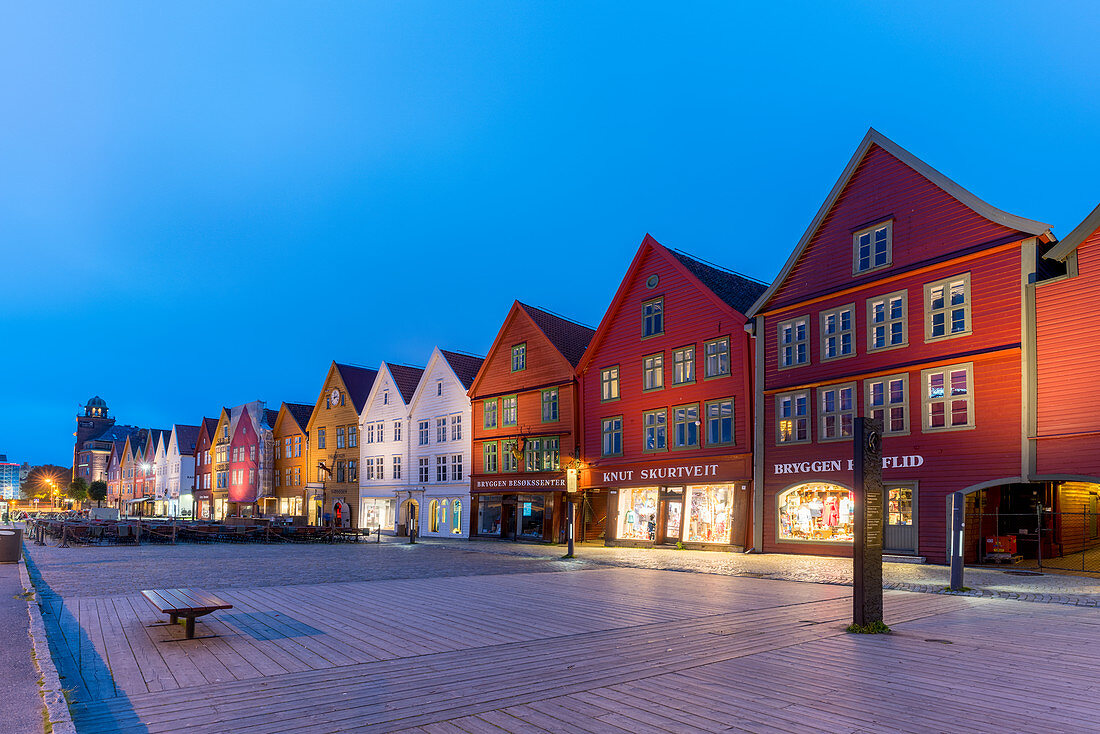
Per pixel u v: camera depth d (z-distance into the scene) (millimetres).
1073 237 19906
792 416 27000
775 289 28000
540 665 8594
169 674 8188
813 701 6988
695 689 7453
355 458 55250
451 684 7715
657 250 33219
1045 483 24547
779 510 27062
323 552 30109
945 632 10742
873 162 25438
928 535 22688
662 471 31844
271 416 69688
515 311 41344
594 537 35375
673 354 32125
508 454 40719
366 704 6973
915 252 23891
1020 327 21047
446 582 17812
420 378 53219
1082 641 10023
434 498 46344
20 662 8180
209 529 38125
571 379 37062
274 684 7734
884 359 24438
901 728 6172
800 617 12133
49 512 95312
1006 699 7051
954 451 22281
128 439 109188
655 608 13219
